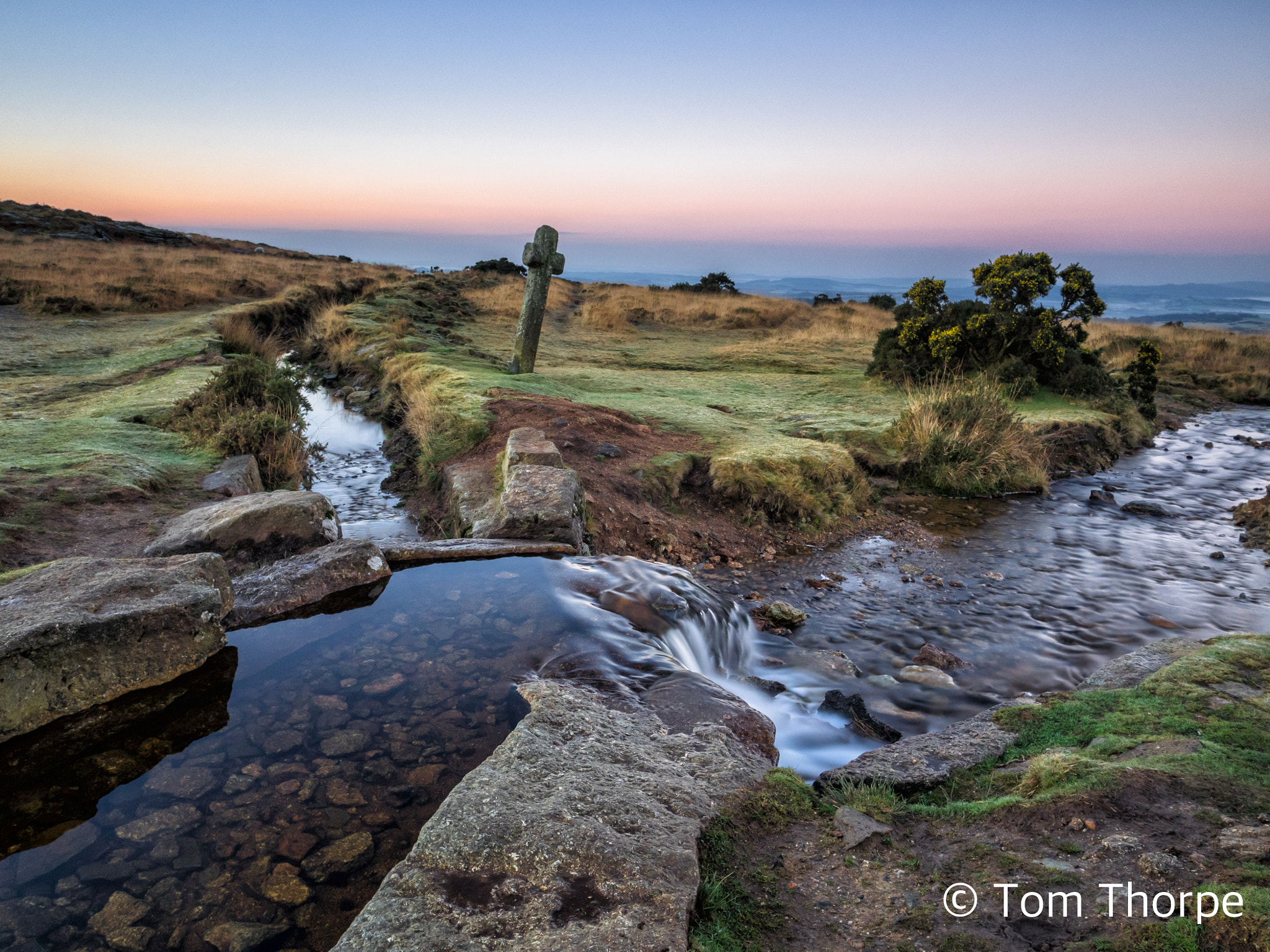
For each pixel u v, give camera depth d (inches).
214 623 148.6
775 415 475.8
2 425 327.0
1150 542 320.2
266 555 202.5
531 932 71.6
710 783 108.0
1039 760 110.6
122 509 238.5
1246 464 488.4
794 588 263.6
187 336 625.9
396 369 553.6
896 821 103.3
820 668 199.6
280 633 161.5
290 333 893.8
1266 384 815.1
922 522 345.1
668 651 167.9
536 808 91.3
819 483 346.0
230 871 93.0
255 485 305.7
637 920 74.0
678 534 295.4
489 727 127.4
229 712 130.8
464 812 89.3
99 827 100.7
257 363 444.5
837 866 93.7
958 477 395.5
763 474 335.9
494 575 198.4
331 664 148.7
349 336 733.9
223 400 388.2
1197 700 126.3
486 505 264.4
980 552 306.0
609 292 1291.8
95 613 132.2
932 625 232.5
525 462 272.1
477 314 989.2
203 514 216.2
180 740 121.9
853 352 797.2
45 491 239.1
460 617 172.2
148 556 195.0
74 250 1384.1
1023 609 245.6
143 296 866.1
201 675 142.8
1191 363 946.7
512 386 457.1
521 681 143.4
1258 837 82.7
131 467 271.9
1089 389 561.9
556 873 80.1
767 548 300.5
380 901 75.3
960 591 262.5
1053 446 463.5
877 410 496.1
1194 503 386.9
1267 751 106.3
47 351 552.7
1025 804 98.2
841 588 264.7
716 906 82.8
